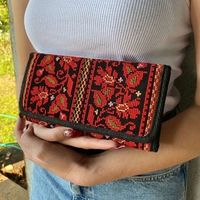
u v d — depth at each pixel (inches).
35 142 25.8
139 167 24.1
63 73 24.9
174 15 23.5
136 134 22.0
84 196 28.5
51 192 31.8
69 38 25.5
